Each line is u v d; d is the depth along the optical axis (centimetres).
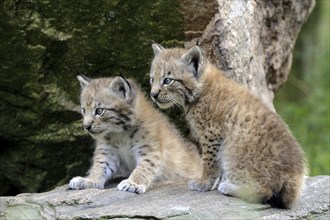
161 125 1848
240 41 1927
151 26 1889
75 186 1739
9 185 2116
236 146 1639
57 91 1952
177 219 1494
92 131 1767
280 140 1622
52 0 1886
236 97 1694
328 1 4769
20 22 1895
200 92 1709
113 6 1881
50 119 1980
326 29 4534
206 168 1702
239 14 1931
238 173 1630
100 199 1630
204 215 1512
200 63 1706
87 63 1934
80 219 1520
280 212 1589
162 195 1666
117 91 1788
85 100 1781
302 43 3581
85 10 1889
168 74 1711
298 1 2270
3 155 2073
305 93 3453
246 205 1584
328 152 2975
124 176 1852
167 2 1867
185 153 1881
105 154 1817
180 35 1886
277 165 1599
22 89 1955
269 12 2159
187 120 1759
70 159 2019
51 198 1653
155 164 1775
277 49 2256
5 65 1934
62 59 1931
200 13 1872
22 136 2009
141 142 1792
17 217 1573
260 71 2139
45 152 2014
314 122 3167
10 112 1992
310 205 1644
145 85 1948
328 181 1847
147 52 1912
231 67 1897
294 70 3547
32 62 1925
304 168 1633
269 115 1659
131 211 1527
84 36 1909
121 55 1923
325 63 3728
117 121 1778
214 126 1683
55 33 1905
